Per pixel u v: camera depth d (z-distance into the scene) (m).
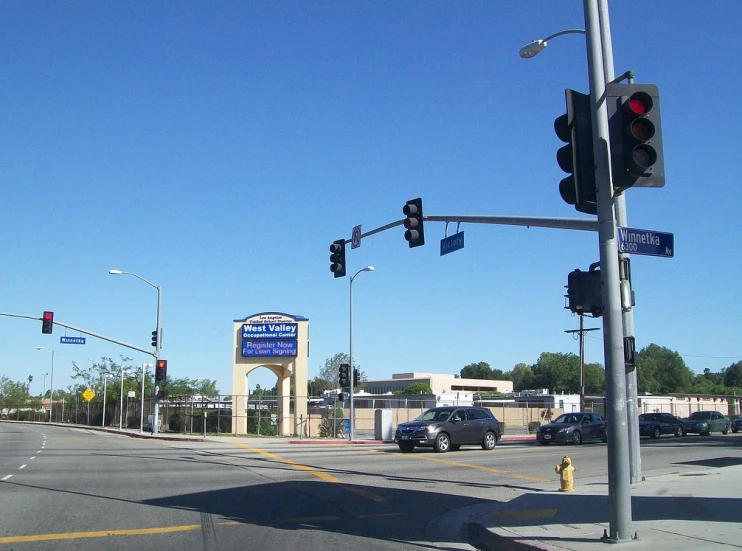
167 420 48.97
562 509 11.88
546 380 130.62
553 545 8.74
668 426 40.31
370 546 9.70
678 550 8.26
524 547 8.89
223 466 20.48
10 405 119.81
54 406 87.75
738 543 8.61
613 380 8.98
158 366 42.53
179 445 32.06
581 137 9.39
